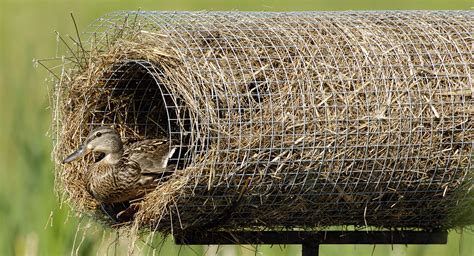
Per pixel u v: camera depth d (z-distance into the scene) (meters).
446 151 26.31
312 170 25.89
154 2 68.94
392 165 26.23
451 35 27.48
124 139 29.17
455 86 26.41
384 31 27.48
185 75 25.41
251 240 28.28
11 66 56.09
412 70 26.42
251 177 25.67
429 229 29.09
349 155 25.94
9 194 36.50
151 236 27.19
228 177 25.44
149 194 26.53
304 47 26.66
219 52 26.22
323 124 25.72
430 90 26.31
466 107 26.30
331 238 28.75
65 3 72.56
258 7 57.94
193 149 25.22
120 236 28.69
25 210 33.72
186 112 27.06
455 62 26.80
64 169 28.91
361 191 26.59
